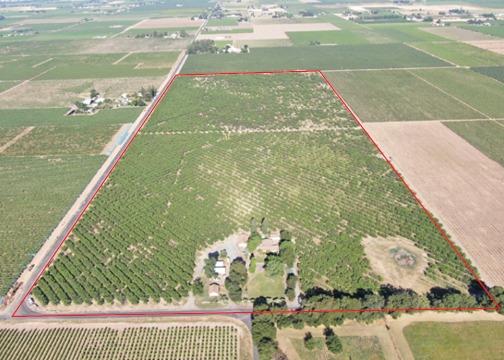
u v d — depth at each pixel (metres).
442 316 66.12
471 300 66.62
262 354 60.53
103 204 99.44
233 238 86.44
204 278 75.56
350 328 64.81
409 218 90.62
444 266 76.44
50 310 70.00
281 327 64.69
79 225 92.00
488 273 75.12
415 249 81.69
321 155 120.38
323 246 82.56
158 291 73.06
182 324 66.56
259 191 103.25
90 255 83.00
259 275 75.62
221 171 113.38
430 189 101.38
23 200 101.88
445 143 125.50
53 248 85.44
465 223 88.50
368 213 93.12
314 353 61.34
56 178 111.56
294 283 72.25
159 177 111.06
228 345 63.16
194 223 91.50
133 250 84.38
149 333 65.38
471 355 60.66
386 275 75.50
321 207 95.88
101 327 66.62
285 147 126.06
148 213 95.56
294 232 87.75
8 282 76.62
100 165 118.00
